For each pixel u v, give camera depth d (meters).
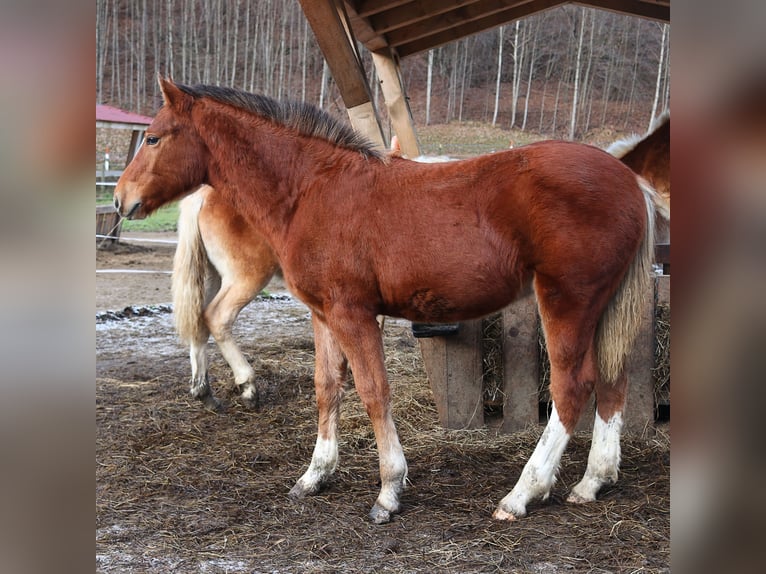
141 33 33.56
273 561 2.52
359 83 4.69
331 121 3.03
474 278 2.74
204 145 3.10
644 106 29.17
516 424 3.97
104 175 16.55
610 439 2.97
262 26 32.97
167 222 16.55
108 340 6.47
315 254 2.88
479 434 3.97
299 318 7.62
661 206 2.87
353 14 5.58
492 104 29.44
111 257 11.38
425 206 2.77
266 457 3.66
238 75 31.95
